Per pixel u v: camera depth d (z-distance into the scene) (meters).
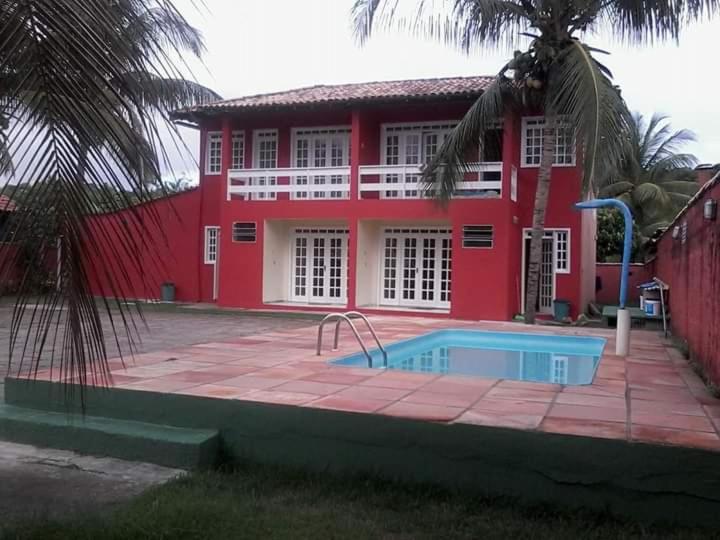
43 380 5.80
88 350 2.53
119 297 2.50
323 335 10.80
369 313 16.62
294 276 18.95
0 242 2.34
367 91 17.84
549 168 14.40
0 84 2.32
